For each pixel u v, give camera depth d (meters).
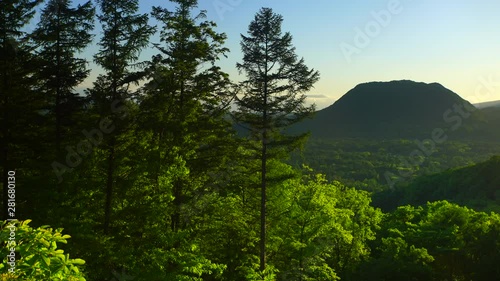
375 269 33.41
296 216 27.58
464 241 41.81
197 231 21.69
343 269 37.56
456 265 38.16
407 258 35.44
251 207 26.16
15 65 17.44
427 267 34.00
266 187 23.75
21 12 17.36
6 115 16.92
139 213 16.25
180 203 20.19
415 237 43.62
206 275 23.59
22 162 17.39
